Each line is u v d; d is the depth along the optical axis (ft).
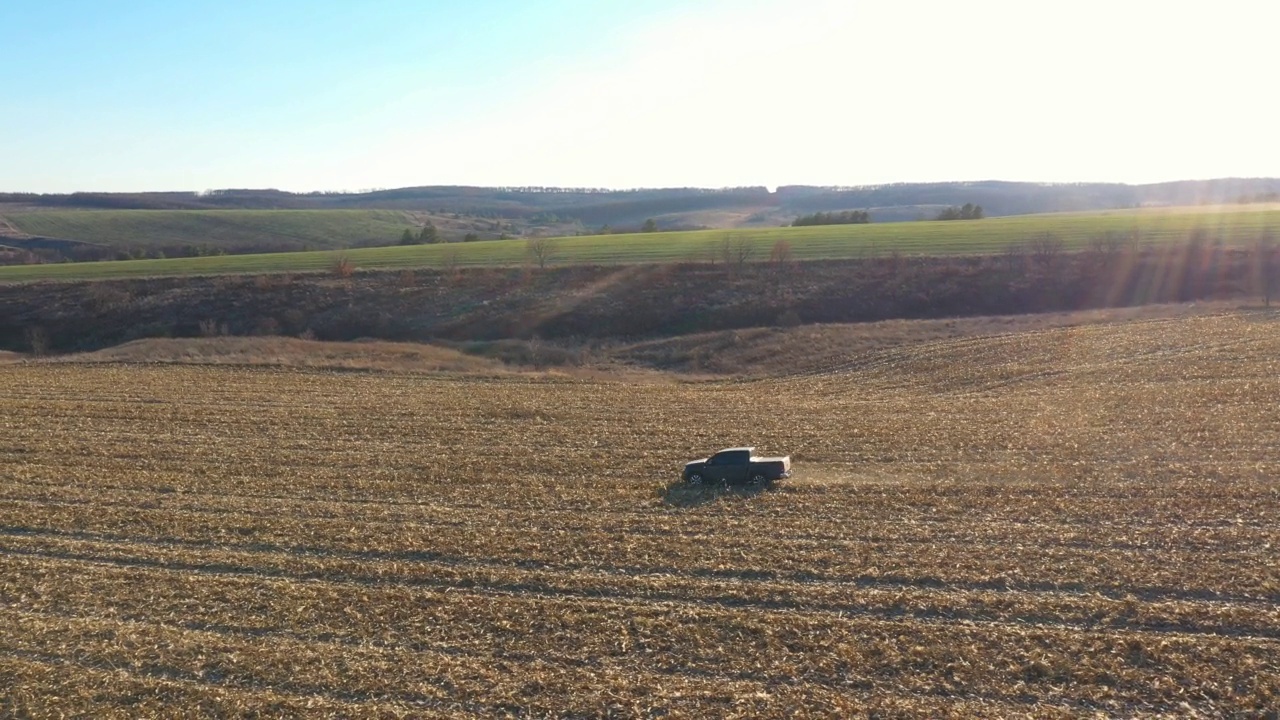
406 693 48.67
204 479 96.68
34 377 170.30
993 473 88.74
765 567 65.26
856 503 80.53
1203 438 96.17
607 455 104.06
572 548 71.10
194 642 55.36
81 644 55.62
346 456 106.42
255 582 65.62
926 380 149.89
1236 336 154.92
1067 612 55.67
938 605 57.47
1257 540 65.98
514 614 58.54
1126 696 46.01
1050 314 200.13
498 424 123.95
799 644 52.85
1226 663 48.47
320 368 176.96
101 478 97.60
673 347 197.57
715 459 89.30
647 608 58.85
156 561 71.31
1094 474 85.97
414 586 64.69
